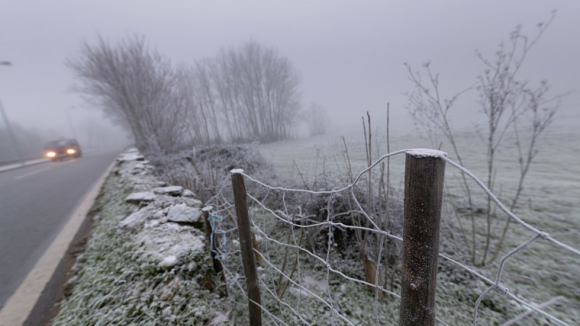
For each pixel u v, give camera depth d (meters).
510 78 2.28
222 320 1.57
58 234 3.13
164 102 8.34
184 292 1.66
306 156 5.01
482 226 3.24
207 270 1.91
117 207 3.39
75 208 4.18
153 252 1.96
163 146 7.90
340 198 2.83
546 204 3.56
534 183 4.35
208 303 1.70
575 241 2.75
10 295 2.01
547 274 2.32
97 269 2.07
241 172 1.48
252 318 1.70
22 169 11.91
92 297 1.73
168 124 8.05
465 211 3.64
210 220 2.09
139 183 4.10
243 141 10.12
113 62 8.62
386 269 2.22
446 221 3.23
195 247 1.99
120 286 1.74
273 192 3.68
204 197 3.94
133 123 10.38
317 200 2.93
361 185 2.83
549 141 6.88
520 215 3.37
